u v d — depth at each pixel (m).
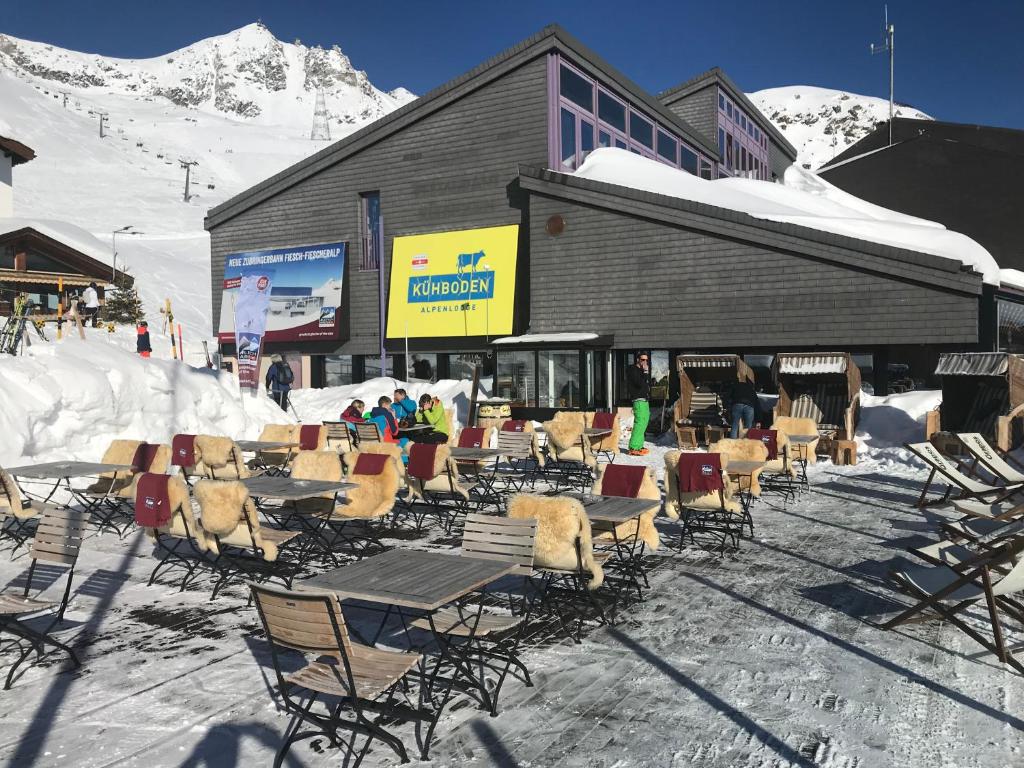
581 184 21.12
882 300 17.72
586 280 21.33
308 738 4.09
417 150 24.92
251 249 28.23
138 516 6.68
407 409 13.38
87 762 3.82
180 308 46.28
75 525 5.46
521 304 23.19
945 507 10.44
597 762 3.81
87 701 4.53
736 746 3.96
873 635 5.59
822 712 4.34
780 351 19.14
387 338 25.36
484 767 3.77
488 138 23.66
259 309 27.55
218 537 6.57
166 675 4.91
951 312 17.02
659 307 20.36
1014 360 13.47
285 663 5.11
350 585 4.22
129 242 69.56
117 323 35.16
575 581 6.32
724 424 17.44
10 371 11.29
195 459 10.34
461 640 5.44
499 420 18.86
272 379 20.61
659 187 22.47
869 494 11.64
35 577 7.21
